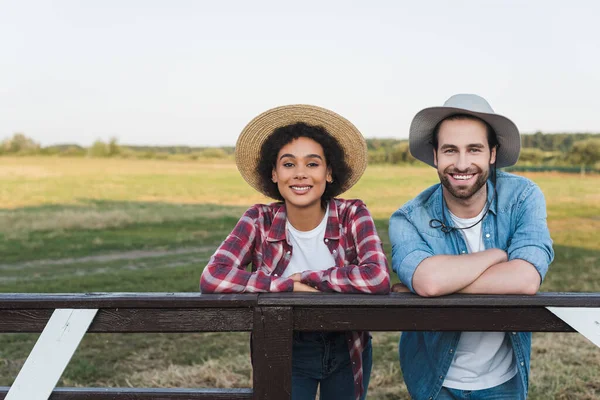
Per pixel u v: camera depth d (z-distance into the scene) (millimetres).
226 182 20641
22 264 10781
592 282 8789
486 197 2361
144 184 20047
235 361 5137
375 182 19281
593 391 4305
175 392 2051
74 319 2016
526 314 2006
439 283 2035
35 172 21062
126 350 5484
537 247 2199
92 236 13820
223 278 2215
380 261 2273
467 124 2229
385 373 4773
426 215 2414
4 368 4957
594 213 15211
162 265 10586
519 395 2277
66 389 2061
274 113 2564
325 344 2404
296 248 2508
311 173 2404
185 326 2033
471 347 2277
